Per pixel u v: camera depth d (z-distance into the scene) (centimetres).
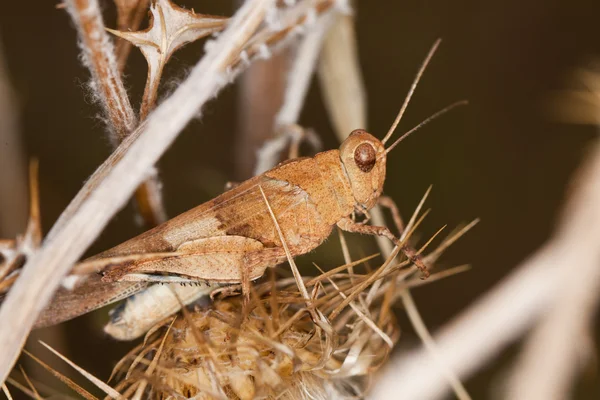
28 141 17
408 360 13
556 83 17
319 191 14
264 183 13
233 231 13
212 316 13
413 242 14
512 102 17
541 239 17
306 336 13
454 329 13
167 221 13
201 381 13
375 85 17
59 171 16
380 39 17
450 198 17
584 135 17
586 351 13
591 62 17
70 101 17
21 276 12
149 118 12
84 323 15
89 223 12
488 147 17
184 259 13
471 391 16
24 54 17
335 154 14
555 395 13
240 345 13
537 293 13
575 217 13
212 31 13
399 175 17
